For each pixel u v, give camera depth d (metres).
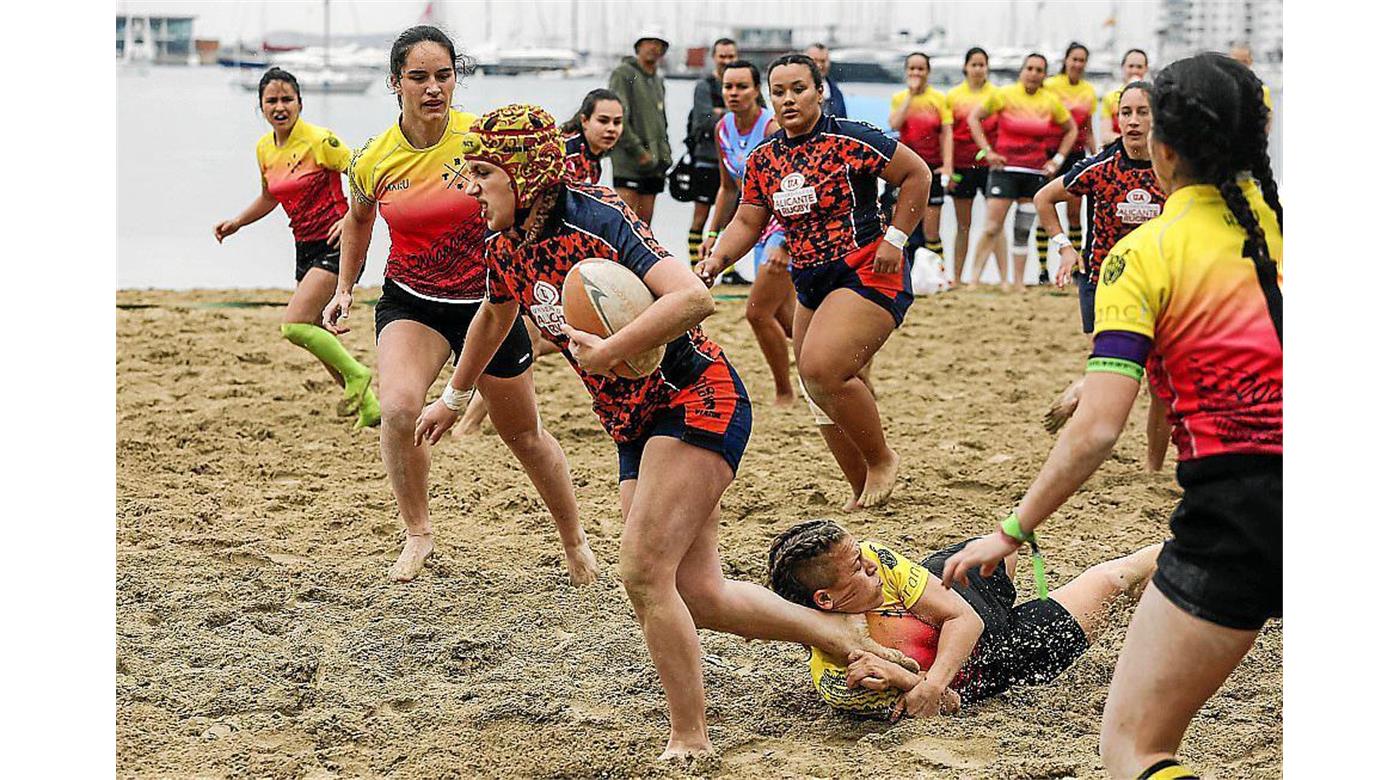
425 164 7.02
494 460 9.97
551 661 6.50
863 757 5.36
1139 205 8.92
